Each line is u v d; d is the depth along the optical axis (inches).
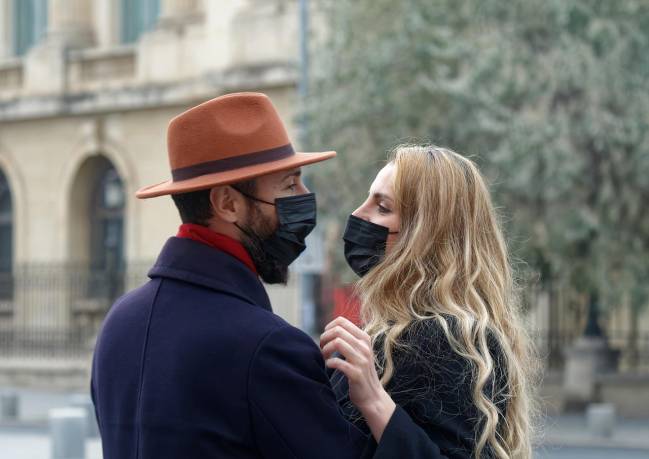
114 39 1344.7
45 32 1364.4
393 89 771.4
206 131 139.7
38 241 1339.8
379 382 140.3
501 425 147.6
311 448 129.9
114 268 1315.2
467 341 144.4
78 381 1112.8
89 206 1333.7
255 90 1139.9
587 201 778.2
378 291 153.3
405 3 786.2
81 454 569.9
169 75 1242.0
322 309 898.1
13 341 1191.6
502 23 788.0
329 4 855.7
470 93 745.0
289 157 142.5
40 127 1344.7
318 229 765.9
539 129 740.0
